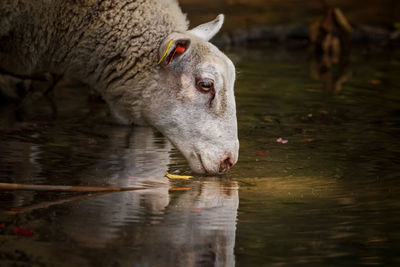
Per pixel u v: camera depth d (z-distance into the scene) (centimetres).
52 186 874
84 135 1209
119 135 1222
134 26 1034
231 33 2205
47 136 1188
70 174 971
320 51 2106
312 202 861
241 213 820
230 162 972
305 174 988
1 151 1078
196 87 973
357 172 998
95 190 890
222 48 2125
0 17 1098
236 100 1466
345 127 1269
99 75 1084
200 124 977
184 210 827
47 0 1071
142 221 784
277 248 713
